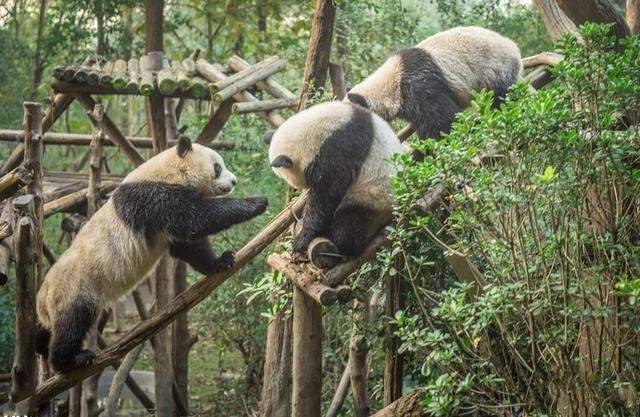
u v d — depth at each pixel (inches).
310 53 331.6
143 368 504.4
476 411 203.8
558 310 191.6
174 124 430.6
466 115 190.5
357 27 456.4
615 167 178.4
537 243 179.9
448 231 199.5
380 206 226.5
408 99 278.1
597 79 180.7
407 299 241.6
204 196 244.1
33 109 222.4
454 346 195.3
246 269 381.1
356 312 253.3
